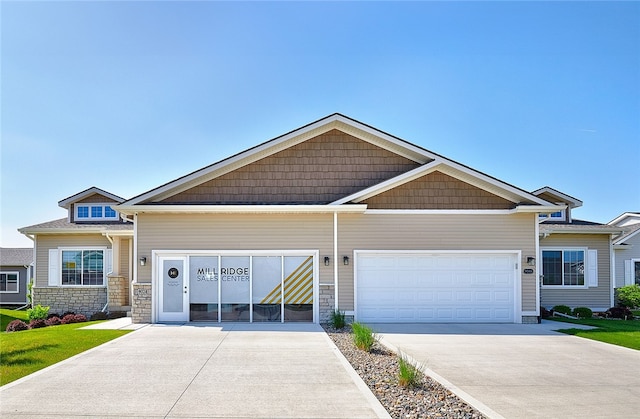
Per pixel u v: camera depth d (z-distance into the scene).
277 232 15.15
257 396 7.14
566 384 8.09
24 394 7.17
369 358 9.87
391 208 15.38
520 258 15.47
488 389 7.74
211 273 15.12
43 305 20.59
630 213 30.05
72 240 20.95
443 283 15.39
